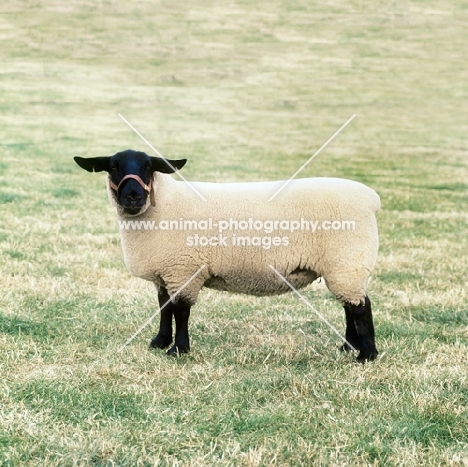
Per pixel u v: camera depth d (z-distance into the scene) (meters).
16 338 6.73
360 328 6.32
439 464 4.51
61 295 8.16
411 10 55.88
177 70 40.84
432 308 8.20
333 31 51.59
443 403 5.41
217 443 4.78
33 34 45.31
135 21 50.91
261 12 55.69
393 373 6.04
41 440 4.71
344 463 4.52
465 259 10.64
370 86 39.75
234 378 5.95
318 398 5.54
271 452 4.64
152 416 5.14
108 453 4.59
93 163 6.25
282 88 38.59
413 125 31.58
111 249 10.56
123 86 36.38
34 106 30.59
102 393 5.47
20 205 13.34
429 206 15.50
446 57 45.94
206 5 56.56
